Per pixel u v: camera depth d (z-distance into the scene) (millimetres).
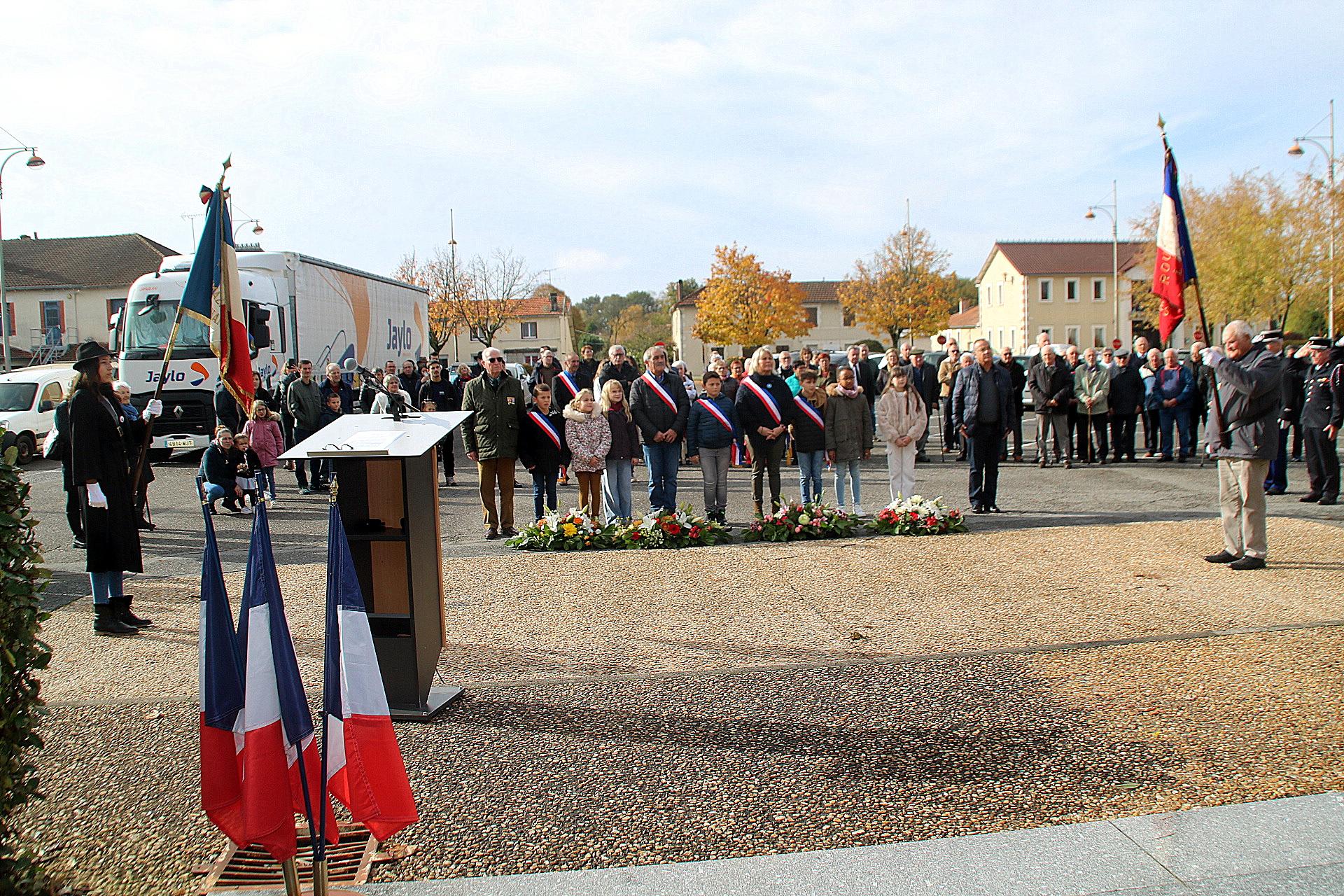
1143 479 13531
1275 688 4703
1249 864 3160
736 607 6582
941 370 16625
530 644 5812
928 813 3555
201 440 16406
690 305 71812
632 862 3250
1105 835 3357
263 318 16031
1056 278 56125
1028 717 4453
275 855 2883
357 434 4602
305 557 8719
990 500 10750
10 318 44125
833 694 4812
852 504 10742
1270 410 7121
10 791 2906
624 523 9312
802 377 10430
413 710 4578
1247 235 38625
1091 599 6535
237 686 2975
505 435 9680
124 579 8023
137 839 3500
